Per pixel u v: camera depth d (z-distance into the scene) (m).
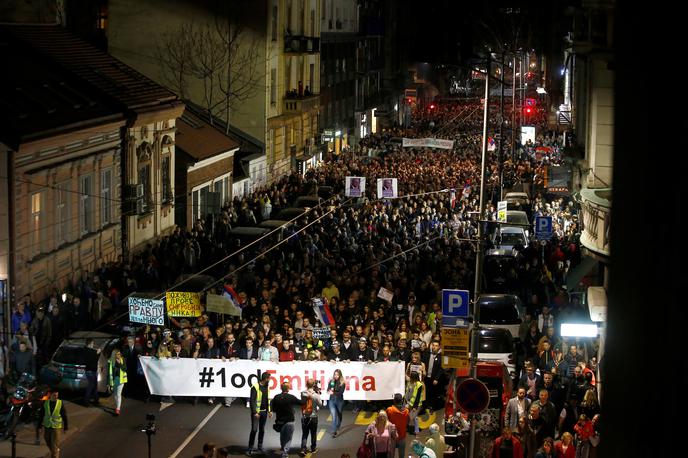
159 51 61.66
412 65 135.50
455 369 24.50
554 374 23.38
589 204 24.84
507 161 69.19
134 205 41.28
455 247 40.56
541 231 42.59
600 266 30.31
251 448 22.97
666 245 3.96
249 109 62.94
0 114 32.19
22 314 28.70
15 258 30.88
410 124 117.00
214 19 61.72
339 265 36.03
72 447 22.78
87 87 39.94
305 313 30.33
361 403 26.34
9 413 22.98
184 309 26.81
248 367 25.62
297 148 72.25
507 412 21.88
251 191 60.25
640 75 4.09
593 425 19.86
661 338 3.97
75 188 36.50
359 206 48.84
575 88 48.78
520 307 30.70
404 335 26.09
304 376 25.42
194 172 49.62
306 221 44.91
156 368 25.73
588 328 23.78
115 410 25.19
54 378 25.98
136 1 61.12
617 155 4.24
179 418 25.25
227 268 35.41
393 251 38.78
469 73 146.00
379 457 20.23
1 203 30.48
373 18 104.25
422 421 25.22
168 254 38.69
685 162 3.90
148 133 43.56
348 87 94.44
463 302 21.77
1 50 39.75
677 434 3.90
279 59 67.00
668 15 3.96
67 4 59.34
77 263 36.56
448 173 62.81
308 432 22.75
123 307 30.89
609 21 25.56
